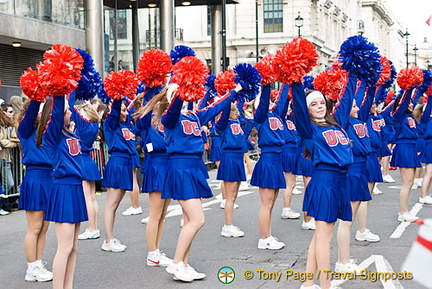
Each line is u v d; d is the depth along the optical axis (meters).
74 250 5.64
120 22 21.86
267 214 7.78
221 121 7.48
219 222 9.88
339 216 5.45
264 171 7.68
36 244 6.61
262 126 7.74
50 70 5.05
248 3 44.59
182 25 46.12
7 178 11.53
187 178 6.19
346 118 5.61
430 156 11.16
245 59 43.00
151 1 22.84
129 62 22.25
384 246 7.78
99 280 6.49
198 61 5.69
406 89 8.84
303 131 5.43
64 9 18.78
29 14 17.38
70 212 5.46
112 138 7.95
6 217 10.97
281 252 7.63
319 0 48.00
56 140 5.40
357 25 64.62
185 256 6.46
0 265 7.32
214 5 28.95
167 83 6.82
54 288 5.47
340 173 5.45
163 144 6.96
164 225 9.66
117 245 7.88
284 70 5.17
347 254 6.29
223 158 8.67
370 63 5.58
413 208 10.82
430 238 2.70
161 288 6.13
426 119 10.02
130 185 7.98
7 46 18.44
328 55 50.38
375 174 7.96
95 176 8.47
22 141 6.42
